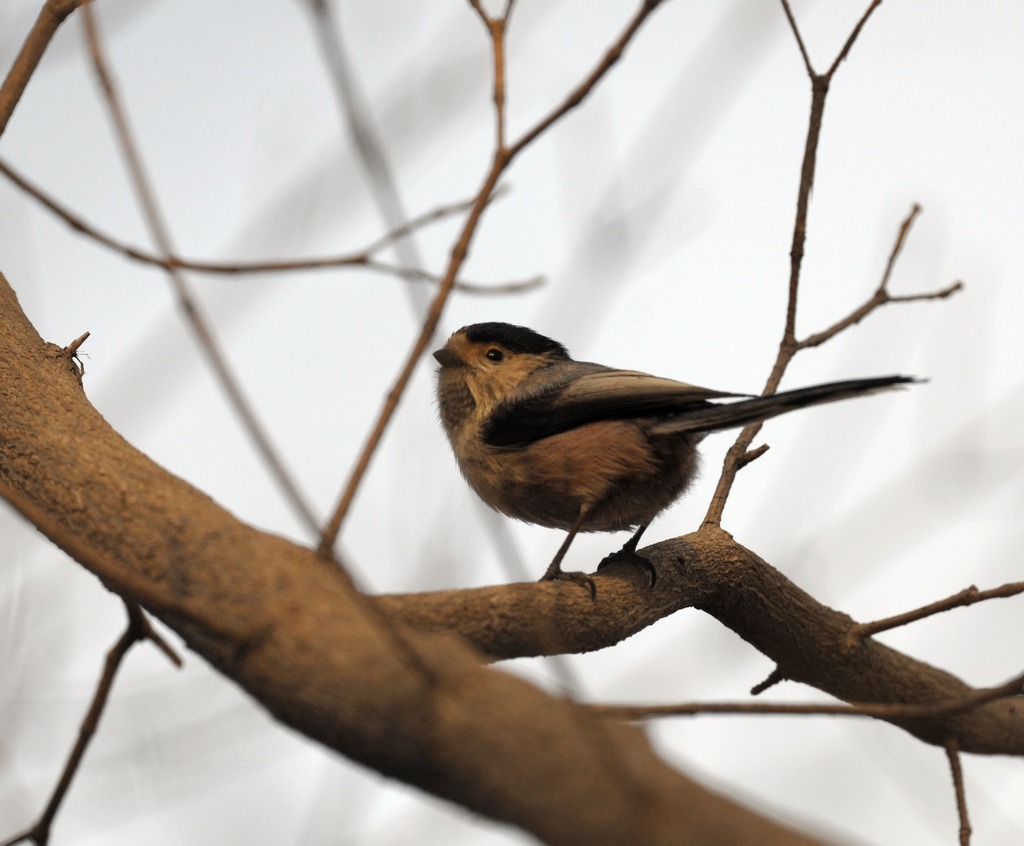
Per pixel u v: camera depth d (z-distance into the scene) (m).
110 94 4.97
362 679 4.54
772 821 4.05
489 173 5.62
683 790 4.09
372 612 4.38
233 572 5.16
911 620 8.05
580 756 4.17
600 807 4.06
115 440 6.39
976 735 8.42
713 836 3.94
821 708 5.56
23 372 6.98
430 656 4.57
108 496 5.87
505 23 6.07
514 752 4.23
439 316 5.30
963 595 7.80
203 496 5.89
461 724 4.31
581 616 7.82
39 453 6.26
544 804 4.14
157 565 5.44
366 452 5.19
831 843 4.01
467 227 5.46
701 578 8.54
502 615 6.64
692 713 5.41
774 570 8.73
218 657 5.18
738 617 8.86
